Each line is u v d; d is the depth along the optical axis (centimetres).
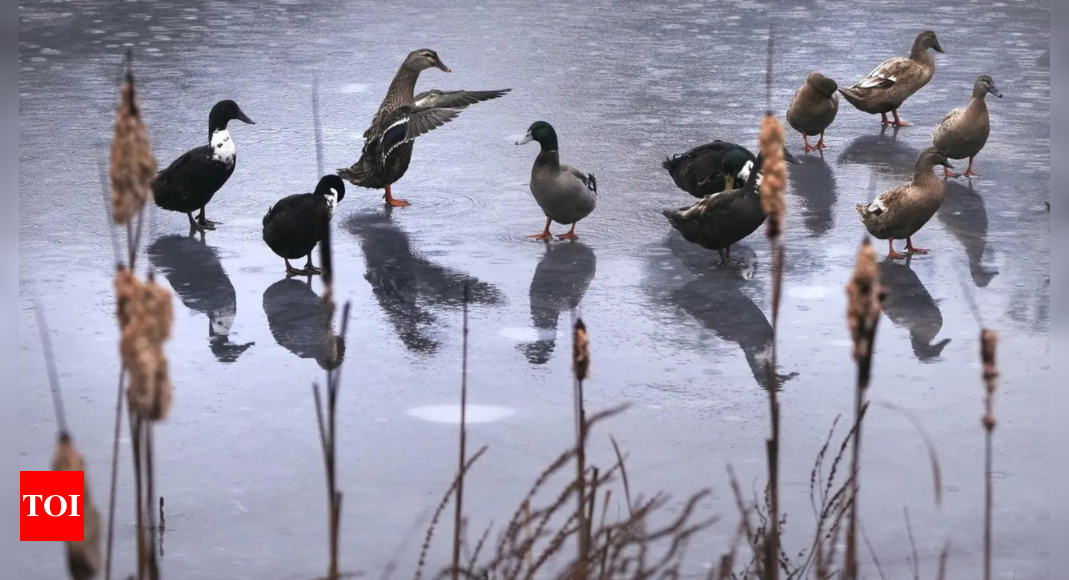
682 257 1098
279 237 1019
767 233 262
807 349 876
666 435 735
